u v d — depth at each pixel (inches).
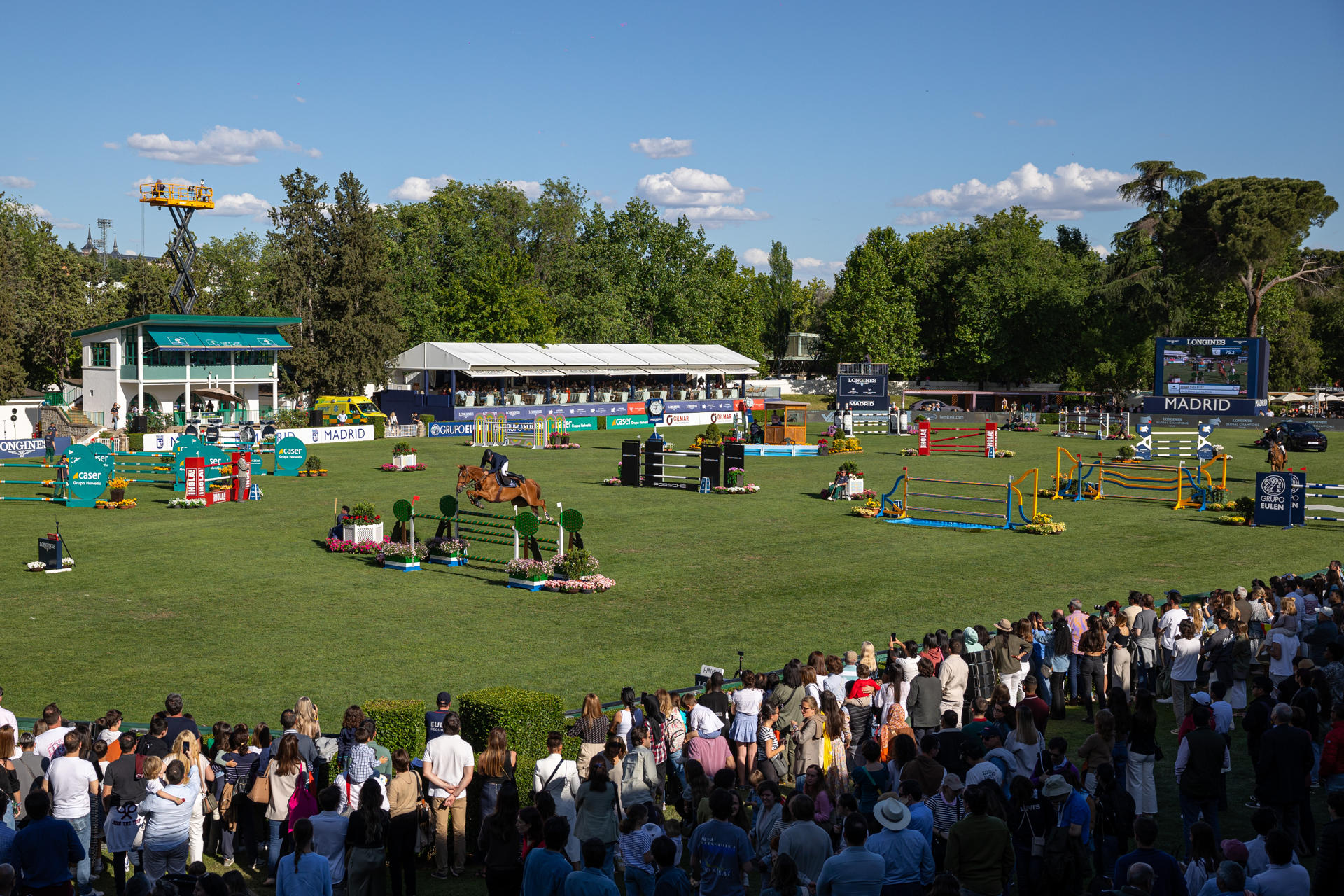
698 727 505.4
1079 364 3902.6
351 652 860.0
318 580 1118.4
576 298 4434.1
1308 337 3929.6
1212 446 1806.1
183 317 2487.7
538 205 4461.1
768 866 403.9
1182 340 3014.3
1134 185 3732.8
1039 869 394.0
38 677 786.2
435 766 462.0
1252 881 331.9
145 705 727.1
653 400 2965.1
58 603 1005.8
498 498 1262.3
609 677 793.6
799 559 1221.7
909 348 4333.2
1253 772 572.1
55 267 3075.8
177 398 2603.3
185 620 954.7
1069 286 3949.3
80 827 431.5
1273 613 724.7
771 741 542.3
